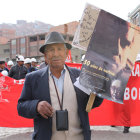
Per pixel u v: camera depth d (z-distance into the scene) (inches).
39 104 65.6
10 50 2657.5
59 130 67.6
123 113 183.5
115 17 63.9
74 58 1701.5
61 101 71.4
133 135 179.0
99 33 63.6
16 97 184.2
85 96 72.0
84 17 66.7
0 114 181.6
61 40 69.9
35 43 2384.4
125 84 64.6
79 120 72.2
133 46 65.1
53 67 72.1
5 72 283.7
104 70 63.9
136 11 879.1
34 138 70.4
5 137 177.2
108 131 191.6
